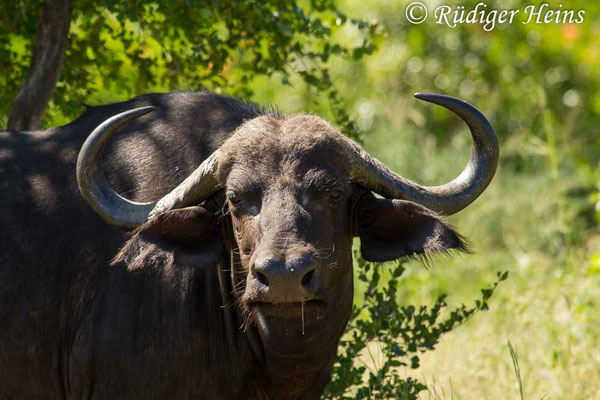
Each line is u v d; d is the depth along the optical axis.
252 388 12.14
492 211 27.27
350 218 11.41
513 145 31.45
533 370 17.06
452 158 30.25
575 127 32.44
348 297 11.70
